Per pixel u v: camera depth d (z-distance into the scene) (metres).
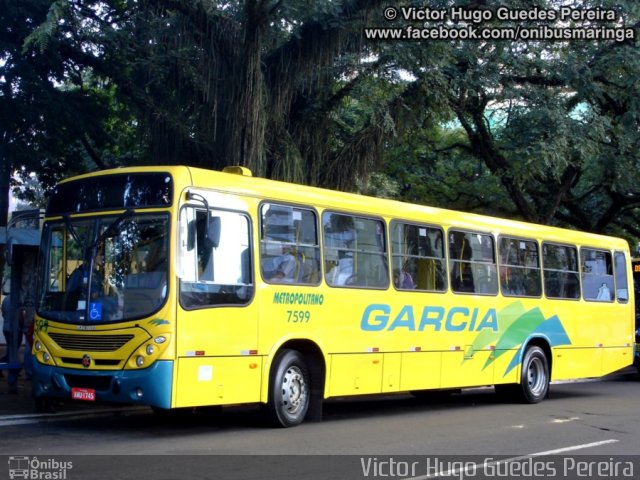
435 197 26.39
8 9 15.22
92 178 10.45
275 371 10.78
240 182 10.54
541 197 24.77
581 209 26.62
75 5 16.72
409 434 10.89
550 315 15.85
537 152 18.16
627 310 18.14
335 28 15.07
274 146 15.48
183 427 11.05
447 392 16.83
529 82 19.88
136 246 9.84
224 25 14.71
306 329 11.10
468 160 25.09
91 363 9.77
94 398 9.73
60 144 17.91
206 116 15.13
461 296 13.81
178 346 9.46
